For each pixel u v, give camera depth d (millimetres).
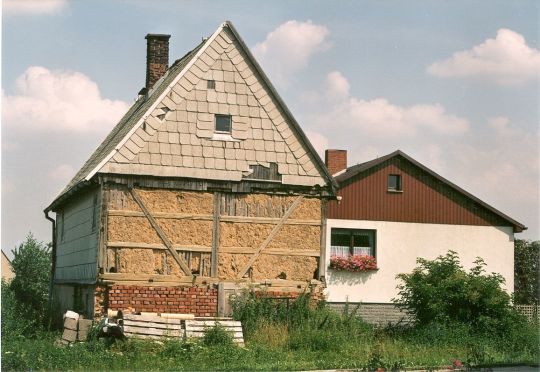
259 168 25391
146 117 24531
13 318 24469
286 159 25656
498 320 25531
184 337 21141
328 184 25859
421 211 36562
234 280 24641
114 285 23656
